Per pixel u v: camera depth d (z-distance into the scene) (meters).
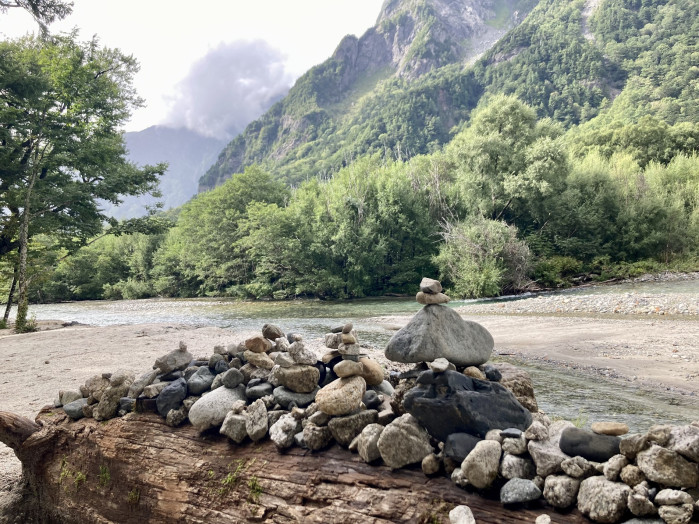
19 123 25.31
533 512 2.76
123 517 4.40
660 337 14.50
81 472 4.85
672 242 43.06
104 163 29.22
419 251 43.97
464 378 3.48
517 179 41.91
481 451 2.93
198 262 55.00
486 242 35.84
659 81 162.75
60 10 20.97
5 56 24.91
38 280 26.91
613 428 2.90
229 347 5.36
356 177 52.62
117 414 5.06
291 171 193.88
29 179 26.38
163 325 21.73
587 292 32.41
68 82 26.28
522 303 25.91
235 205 57.00
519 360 13.02
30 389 9.95
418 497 3.12
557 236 44.25
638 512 2.43
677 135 68.06
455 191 45.62
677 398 8.88
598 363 12.11
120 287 64.44
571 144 79.44
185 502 4.03
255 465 3.88
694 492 2.42
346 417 3.75
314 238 43.81
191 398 4.70
